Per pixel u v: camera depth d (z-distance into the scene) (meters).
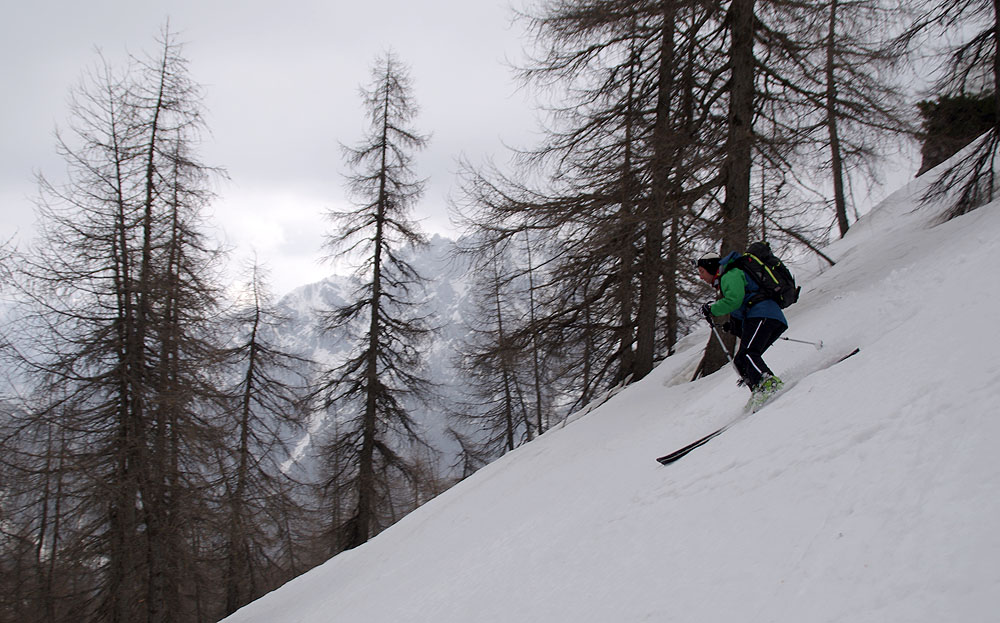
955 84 10.77
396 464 16.70
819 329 6.92
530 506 7.27
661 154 9.05
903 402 3.43
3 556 12.77
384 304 17.22
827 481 3.19
